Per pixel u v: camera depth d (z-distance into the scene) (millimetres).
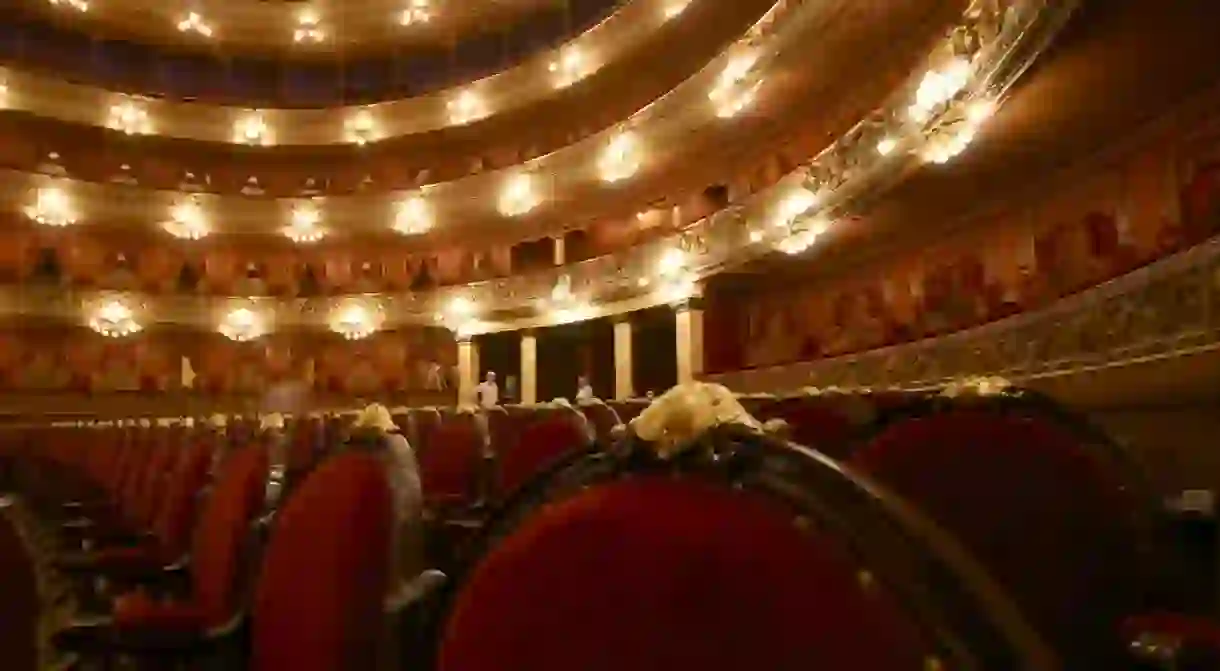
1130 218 9078
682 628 759
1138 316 6199
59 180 21938
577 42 21734
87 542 4828
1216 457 5312
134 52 25250
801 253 15219
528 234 23797
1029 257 11039
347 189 25578
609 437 927
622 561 812
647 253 18922
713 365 17891
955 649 637
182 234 23781
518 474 3895
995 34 8719
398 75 26719
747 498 787
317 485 1916
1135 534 1660
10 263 21859
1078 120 9078
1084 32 7305
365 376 24312
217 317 23547
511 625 866
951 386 1884
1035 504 1683
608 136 19938
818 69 15289
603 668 790
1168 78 7938
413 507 1501
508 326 22547
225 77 26219
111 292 22266
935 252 13336
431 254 25031
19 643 1893
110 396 21656
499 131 24531
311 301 24109
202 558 3094
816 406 2768
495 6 24938
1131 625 1594
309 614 1736
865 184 12195
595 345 23766
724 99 16828
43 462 8625
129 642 2707
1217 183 7559
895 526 710
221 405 23359
